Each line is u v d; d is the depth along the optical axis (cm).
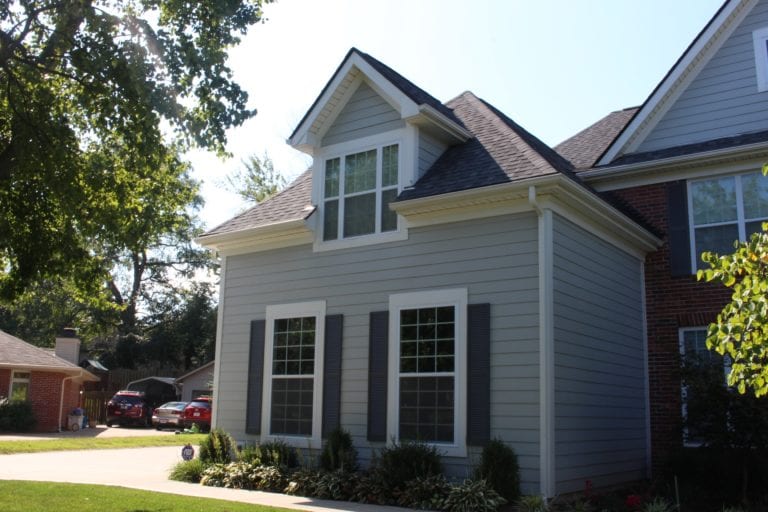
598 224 1280
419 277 1267
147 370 4641
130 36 1120
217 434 1448
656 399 1407
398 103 1352
